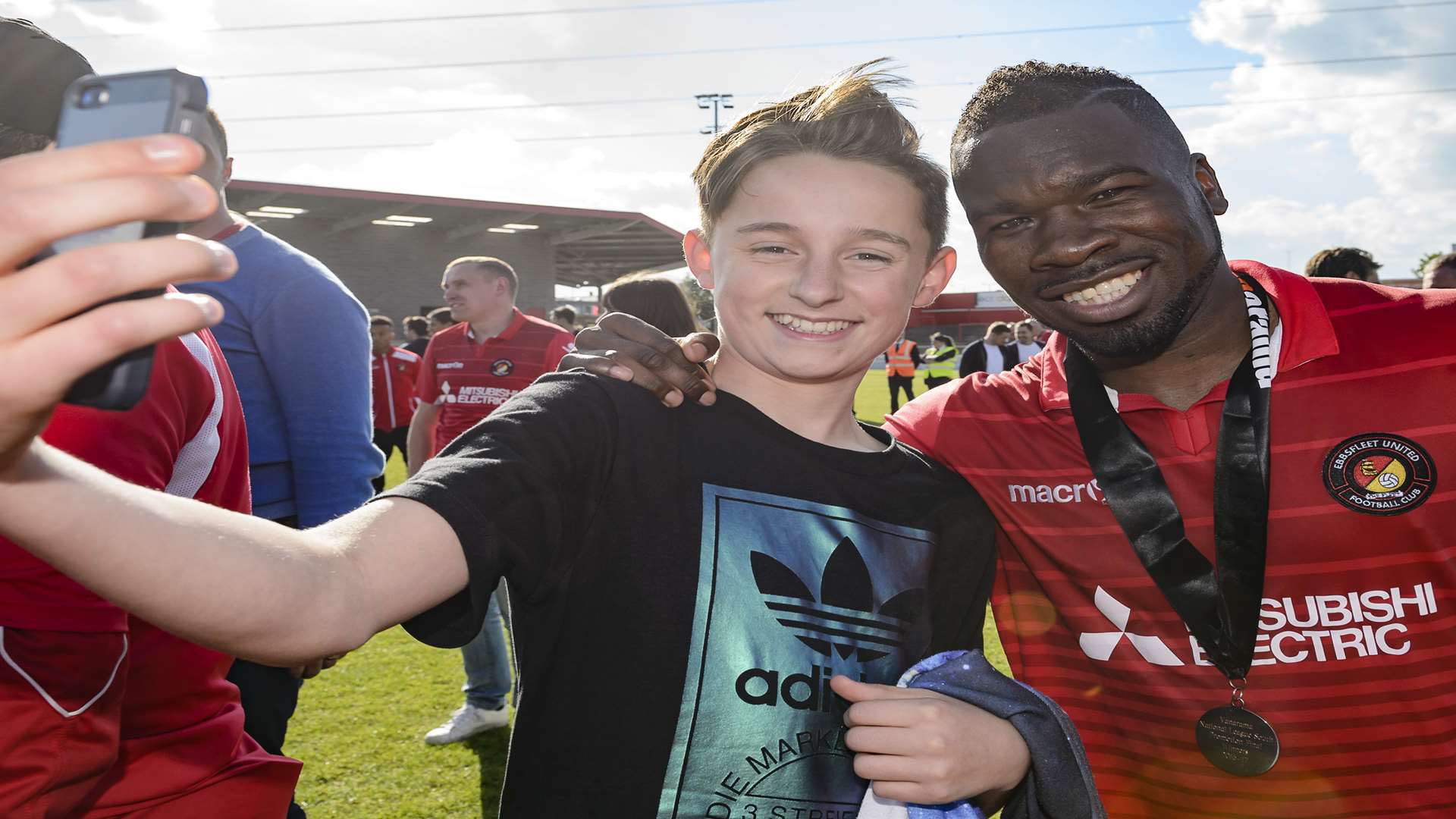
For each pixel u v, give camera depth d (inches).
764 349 43.3
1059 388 53.9
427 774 122.6
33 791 35.3
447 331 170.2
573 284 1620.3
